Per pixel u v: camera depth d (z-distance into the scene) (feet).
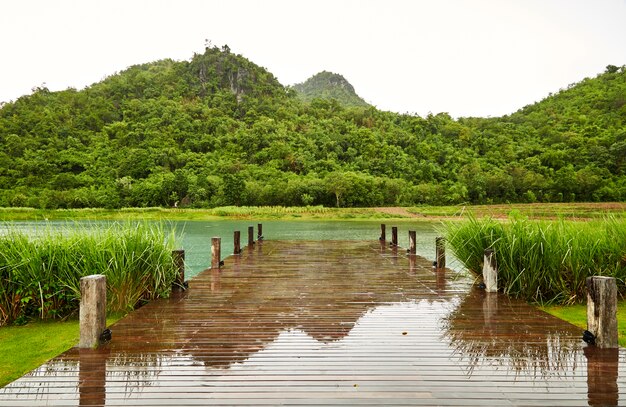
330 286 17.06
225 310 13.05
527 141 203.31
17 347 11.85
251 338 10.14
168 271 15.58
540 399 6.78
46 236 15.26
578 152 168.25
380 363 8.39
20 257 14.33
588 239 16.55
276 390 7.10
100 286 9.72
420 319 11.89
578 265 15.48
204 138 202.69
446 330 10.77
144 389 7.18
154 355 8.91
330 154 192.44
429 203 142.82
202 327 11.11
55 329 13.53
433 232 65.82
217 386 7.29
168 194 135.13
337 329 10.92
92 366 8.27
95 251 14.64
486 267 15.61
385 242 35.76
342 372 7.91
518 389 7.16
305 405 6.54
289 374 7.82
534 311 12.78
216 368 8.14
